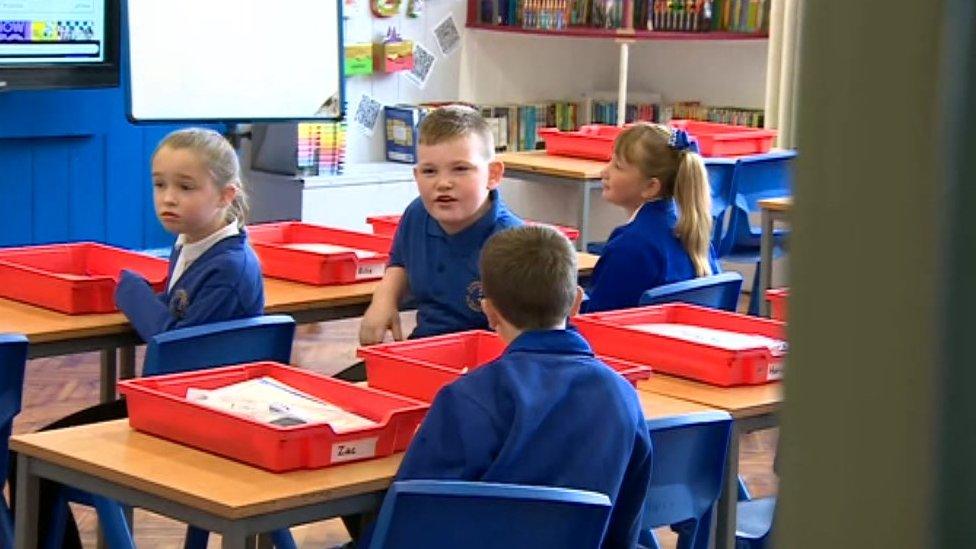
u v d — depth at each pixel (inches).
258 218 294.8
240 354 124.6
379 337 140.9
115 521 104.9
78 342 128.9
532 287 93.4
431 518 80.0
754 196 241.4
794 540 15.1
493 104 330.6
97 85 251.9
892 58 14.6
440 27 322.0
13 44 239.1
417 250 142.4
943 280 14.7
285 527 84.5
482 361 119.6
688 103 322.7
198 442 92.5
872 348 14.9
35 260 149.7
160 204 129.5
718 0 299.7
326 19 260.7
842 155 14.9
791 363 15.3
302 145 288.2
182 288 129.6
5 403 110.3
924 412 14.7
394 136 315.3
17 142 255.9
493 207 140.5
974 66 14.5
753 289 243.4
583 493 82.9
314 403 99.2
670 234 154.3
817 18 15.0
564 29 310.7
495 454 88.7
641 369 113.7
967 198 14.6
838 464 15.0
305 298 144.8
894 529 14.8
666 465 101.1
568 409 90.4
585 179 240.2
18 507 95.1
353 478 87.7
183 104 245.6
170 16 242.2
